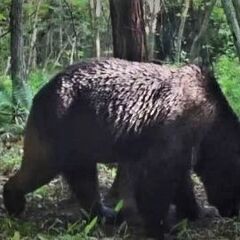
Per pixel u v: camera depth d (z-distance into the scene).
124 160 7.72
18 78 11.67
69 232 7.60
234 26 8.76
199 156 7.79
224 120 7.75
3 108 11.53
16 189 7.91
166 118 7.57
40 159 7.77
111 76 7.71
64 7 20.27
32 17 20.42
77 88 7.71
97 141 7.70
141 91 7.64
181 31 17.59
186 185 7.96
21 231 7.62
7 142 10.62
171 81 7.65
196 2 18.94
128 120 7.63
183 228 7.72
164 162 7.57
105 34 20.14
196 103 7.62
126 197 8.01
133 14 8.41
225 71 14.48
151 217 7.64
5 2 17.55
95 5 18.22
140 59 8.46
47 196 8.54
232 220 7.92
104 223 7.91
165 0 19.25
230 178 7.84
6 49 19.64
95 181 8.02
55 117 7.70
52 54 22.53
